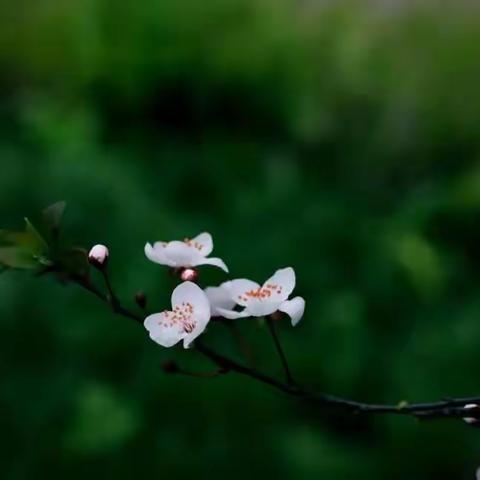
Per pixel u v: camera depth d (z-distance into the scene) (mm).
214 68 1335
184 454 1077
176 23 1321
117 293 1123
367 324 1174
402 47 1409
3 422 1074
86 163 1219
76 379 1091
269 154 1318
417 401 1127
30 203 1190
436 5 1428
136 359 1107
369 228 1234
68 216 1178
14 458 1065
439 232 1246
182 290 684
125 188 1210
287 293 687
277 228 1216
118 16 1317
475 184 1237
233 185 1262
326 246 1209
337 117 1380
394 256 1206
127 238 1169
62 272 688
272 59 1349
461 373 1143
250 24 1343
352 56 1380
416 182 1367
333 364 1128
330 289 1182
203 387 1099
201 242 706
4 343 1104
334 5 1419
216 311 687
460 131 1384
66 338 1106
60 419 1074
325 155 1365
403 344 1166
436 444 1109
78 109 1315
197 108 1340
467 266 1234
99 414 1064
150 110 1334
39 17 1350
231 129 1350
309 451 1085
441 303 1202
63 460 1065
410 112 1391
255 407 1104
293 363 1121
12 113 1302
